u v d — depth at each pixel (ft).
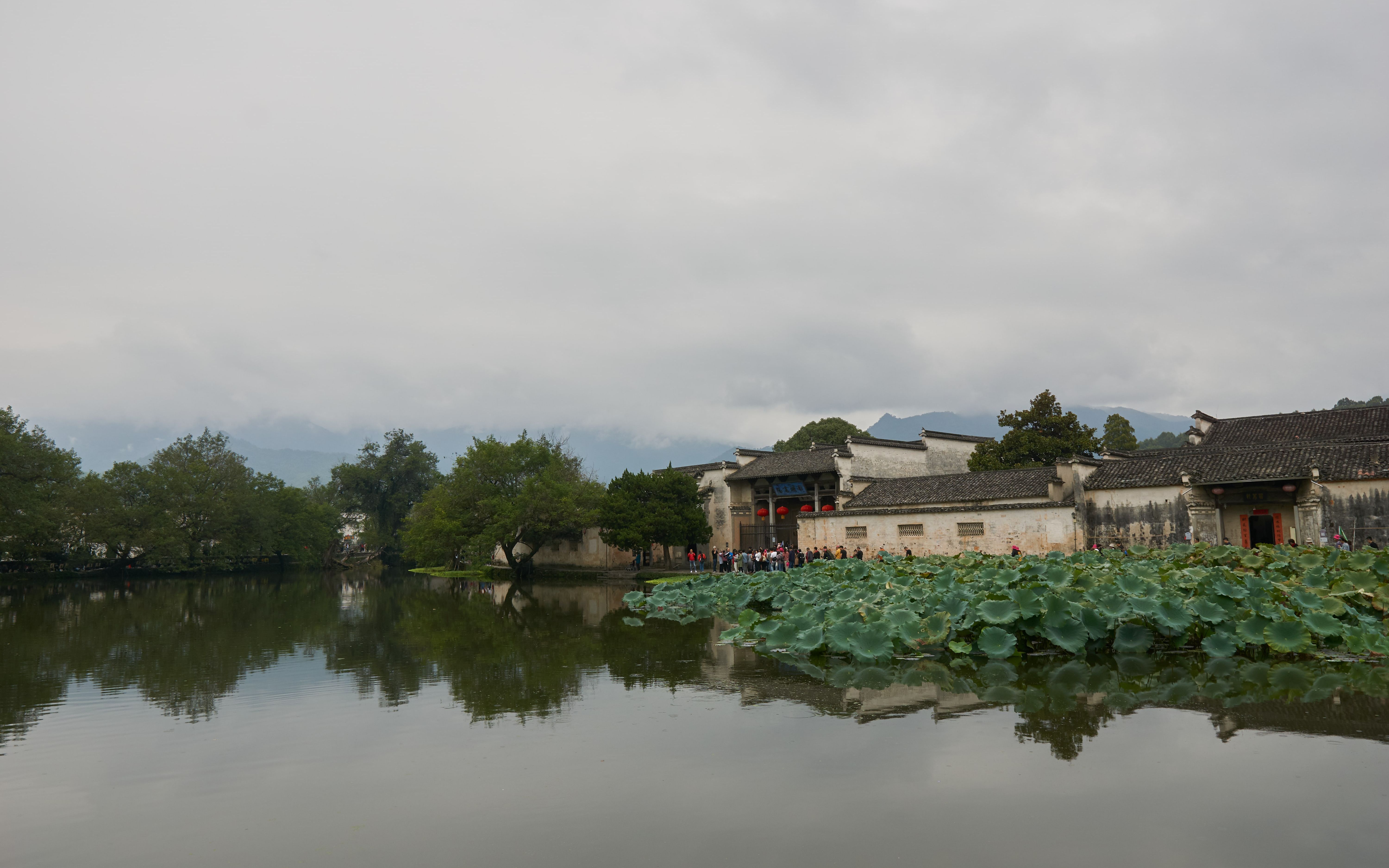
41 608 109.81
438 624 81.30
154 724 37.83
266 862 21.75
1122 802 23.73
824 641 50.19
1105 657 47.60
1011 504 108.47
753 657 53.21
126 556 204.03
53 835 24.00
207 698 43.88
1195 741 29.35
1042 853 20.53
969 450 173.47
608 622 80.12
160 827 24.52
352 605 109.91
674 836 22.44
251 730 36.22
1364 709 33.53
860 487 148.05
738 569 132.05
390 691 44.47
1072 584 54.34
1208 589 51.26
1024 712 34.37
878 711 35.60
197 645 66.95
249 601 121.70
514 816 24.44
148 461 232.12
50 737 35.60
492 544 156.56
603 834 22.75
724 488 165.48
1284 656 46.24
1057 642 46.03
